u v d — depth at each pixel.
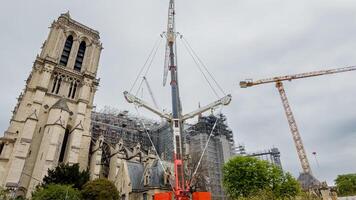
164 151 106.44
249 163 64.19
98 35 98.56
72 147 70.31
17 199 51.97
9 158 64.12
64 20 90.06
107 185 52.06
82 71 88.12
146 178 57.59
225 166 66.81
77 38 91.31
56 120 69.06
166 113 26.19
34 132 68.06
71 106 80.00
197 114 25.92
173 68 28.86
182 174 21.94
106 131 111.12
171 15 35.91
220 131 119.81
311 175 100.31
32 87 75.19
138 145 95.94
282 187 62.16
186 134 120.06
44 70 76.56
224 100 26.00
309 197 61.84
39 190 46.78
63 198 43.84
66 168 55.00
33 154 66.31
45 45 87.88
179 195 20.86
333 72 120.25
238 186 61.41
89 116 82.56
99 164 75.12
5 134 67.06
